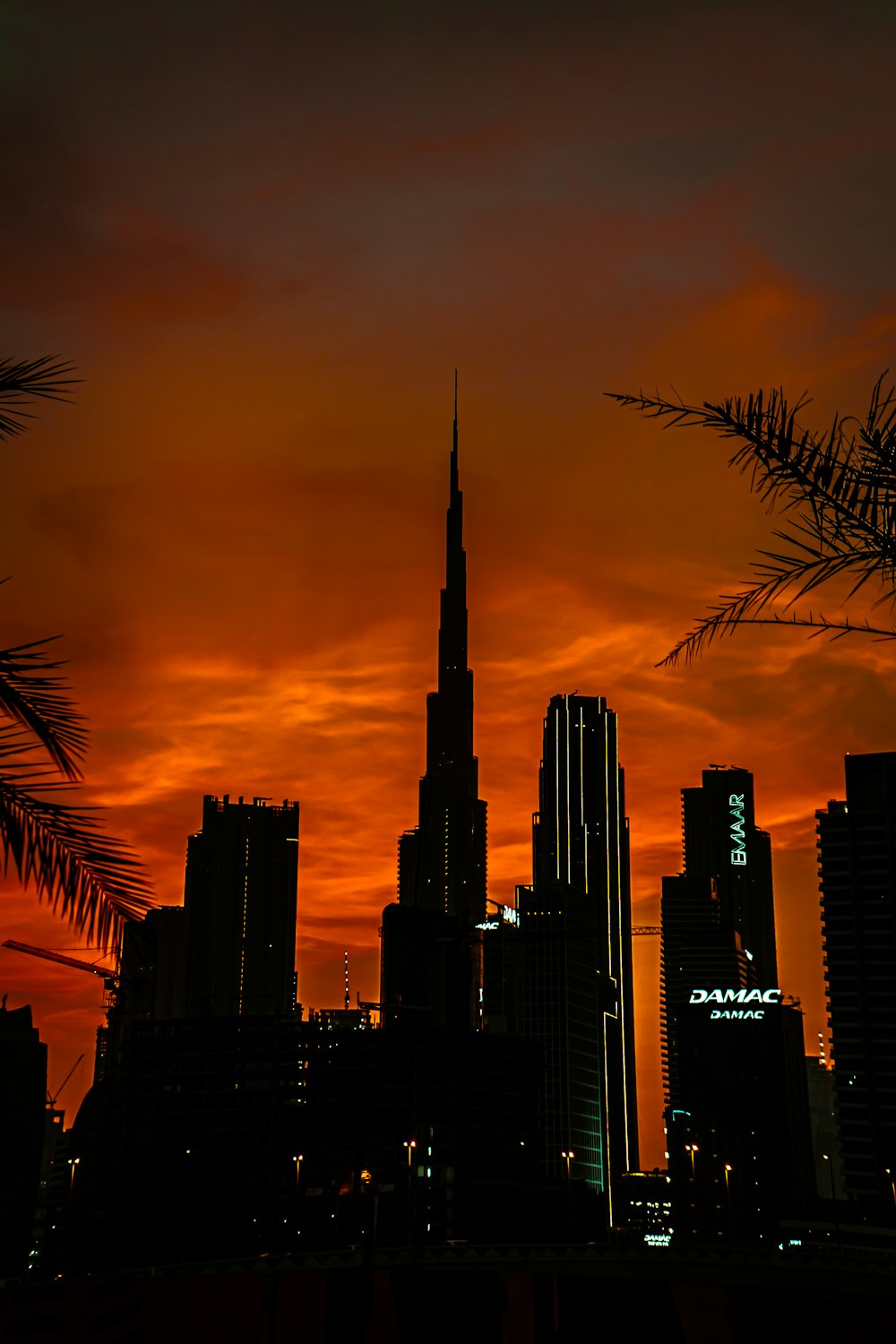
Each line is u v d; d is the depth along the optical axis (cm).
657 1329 11088
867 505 759
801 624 788
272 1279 10450
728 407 780
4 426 688
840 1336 10569
